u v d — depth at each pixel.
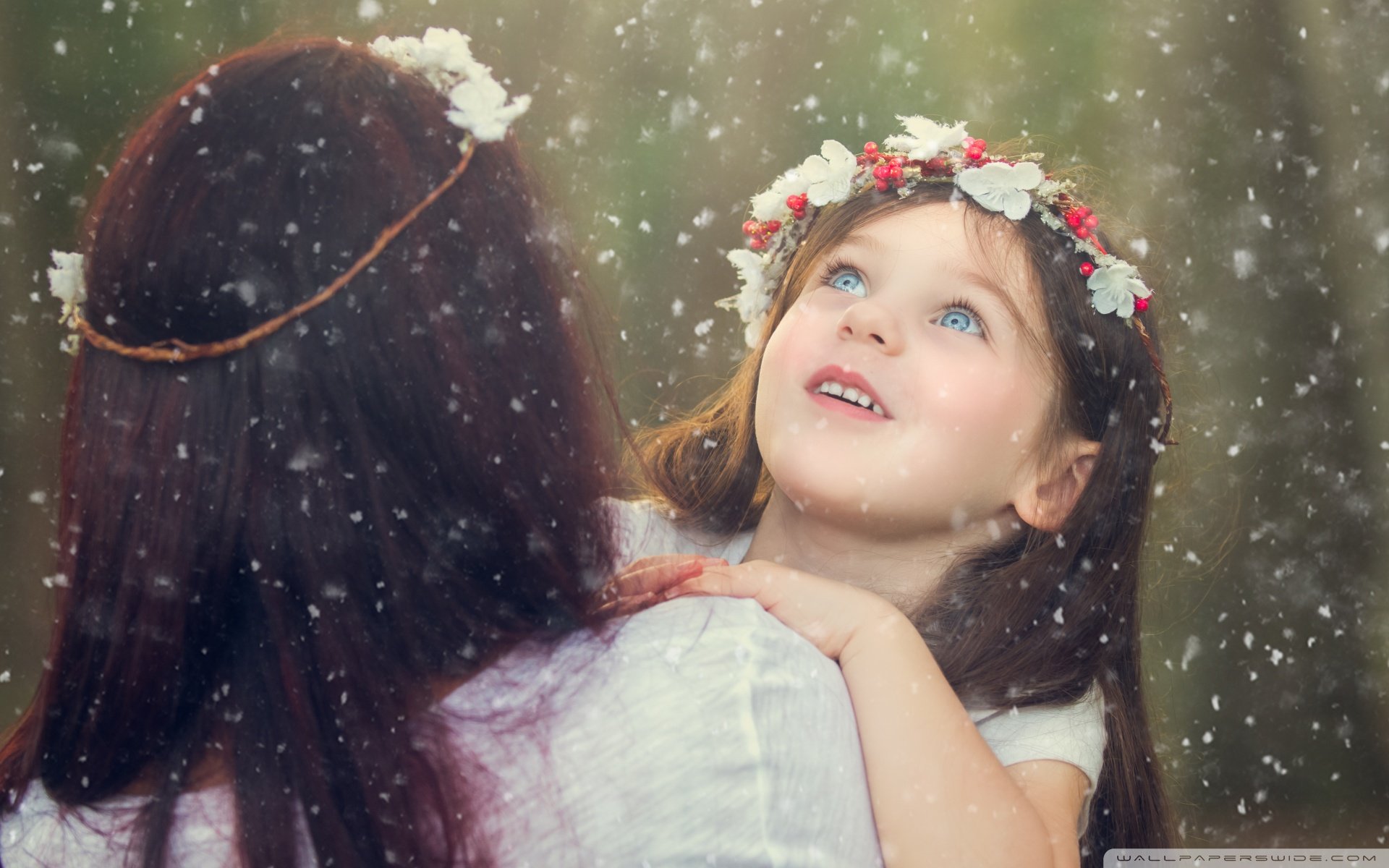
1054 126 5.53
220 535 0.98
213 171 1.01
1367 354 5.44
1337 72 5.48
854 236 1.97
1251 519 5.36
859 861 1.04
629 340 5.39
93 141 4.88
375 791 0.94
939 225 1.92
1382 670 5.32
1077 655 1.90
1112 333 2.02
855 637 1.45
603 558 1.11
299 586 0.98
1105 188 5.34
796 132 5.66
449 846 0.94
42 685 1.05
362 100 1.06
